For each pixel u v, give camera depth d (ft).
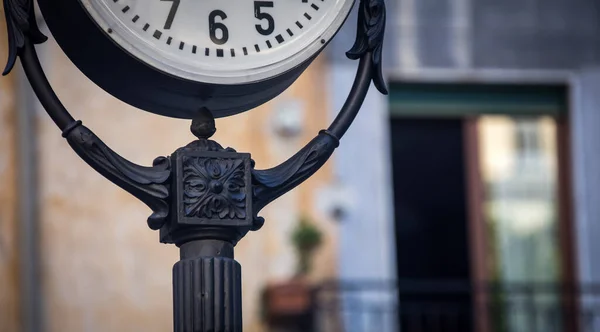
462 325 46.24
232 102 16.66
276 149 45.06
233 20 16.37
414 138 47.44
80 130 16.03
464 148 47.52
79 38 16.28
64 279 44.21
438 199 46.91
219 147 16.42
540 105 48.47
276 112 45.21
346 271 45.06
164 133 45.09
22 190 44.16
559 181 47.96
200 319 15.92
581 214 47.55
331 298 44.09
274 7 16.46
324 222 45.29
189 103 16.65
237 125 44.98
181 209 15.99
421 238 46.39
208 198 16.05
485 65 48.11
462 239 46.78
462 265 46.52
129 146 44.78
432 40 47.98
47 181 44.55
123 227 44.73
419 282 45.14
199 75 16.12
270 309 43.04
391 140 47.14
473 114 47.83
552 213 47.75
